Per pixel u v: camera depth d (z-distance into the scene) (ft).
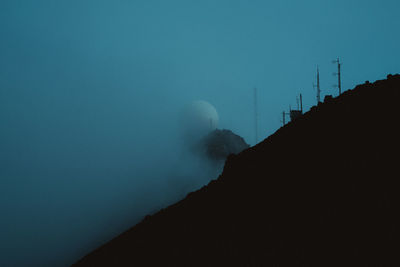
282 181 90.74
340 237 52.80
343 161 77.71
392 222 50.03
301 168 90.48
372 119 91.91
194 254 76.48
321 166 82.64
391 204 54.13
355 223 54.08
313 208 65.82
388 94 103.40
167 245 94.94
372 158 71.67
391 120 85.10
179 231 102.47
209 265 66.13
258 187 99.25
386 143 74.84
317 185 74.38
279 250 57.67
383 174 63.62
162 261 83.30
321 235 55.77
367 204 57.21
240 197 101.35
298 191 77.82
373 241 48.34
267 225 70.38
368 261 45.06
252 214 81.76
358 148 79.97
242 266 58.54
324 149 92.12
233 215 89.45
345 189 65.72
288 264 52.19
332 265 47.34
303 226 61.62
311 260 50.52
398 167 63.21
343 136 92.38
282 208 74.59
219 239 77.66
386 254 44.83
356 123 95.30
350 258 47.14
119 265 100.22
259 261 57.57
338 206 61.41
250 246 65.31
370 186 61.98
